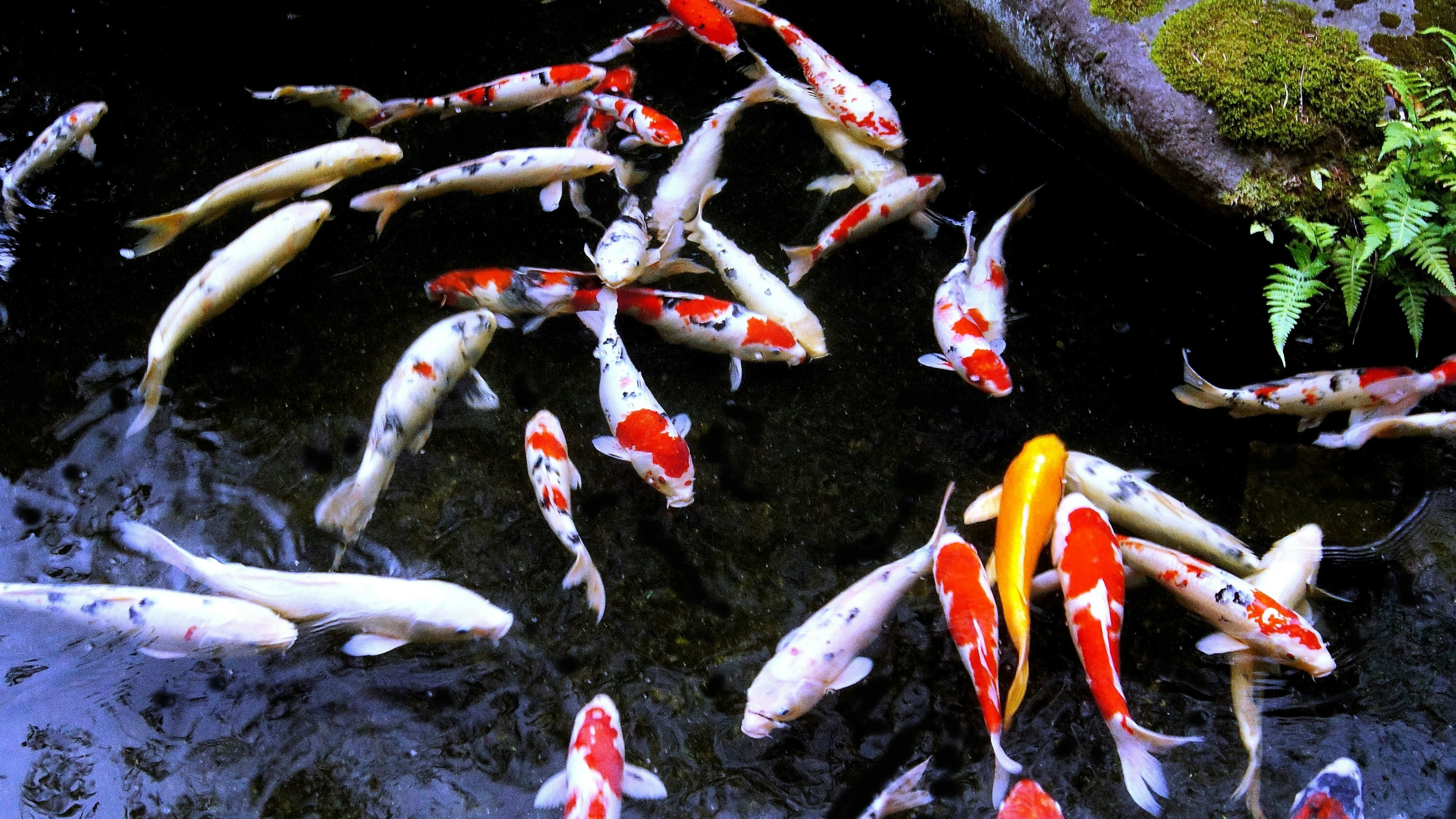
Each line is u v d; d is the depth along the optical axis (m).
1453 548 3.08
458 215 3.91
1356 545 3.13
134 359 3.52
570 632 3.04
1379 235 3.07
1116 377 3.58
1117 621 2.74
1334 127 3.32
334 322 3.63
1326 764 2.76
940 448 3.46
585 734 2.67
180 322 3.25
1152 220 3.84
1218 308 3.71
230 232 3.85
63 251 3.74
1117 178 3.87
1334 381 3.29
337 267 3.76
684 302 3.46
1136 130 3.52
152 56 4.31
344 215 3.89
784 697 2.76
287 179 3.62
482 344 3.33
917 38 4.38
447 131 4.15
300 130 4.14
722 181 3.92
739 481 3.38
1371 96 3.30
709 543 3.24
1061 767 2.80
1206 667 2.97
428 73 4.32
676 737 2.85
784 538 3.27
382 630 2.86
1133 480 3.08
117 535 3.14
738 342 3.47
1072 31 3.62
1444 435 3.25
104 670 2.83
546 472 3.15
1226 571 2.97
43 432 3.34
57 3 4.39
